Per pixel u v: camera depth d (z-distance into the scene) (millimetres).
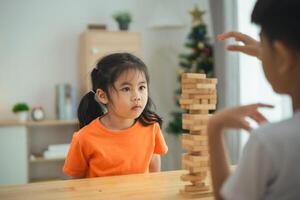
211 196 797
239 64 2951
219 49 3074
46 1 3316
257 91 2799
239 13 2920
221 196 556
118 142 1174
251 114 576
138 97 1092
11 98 3246
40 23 3307
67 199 778
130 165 1165
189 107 818
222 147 582
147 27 3600
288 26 486
